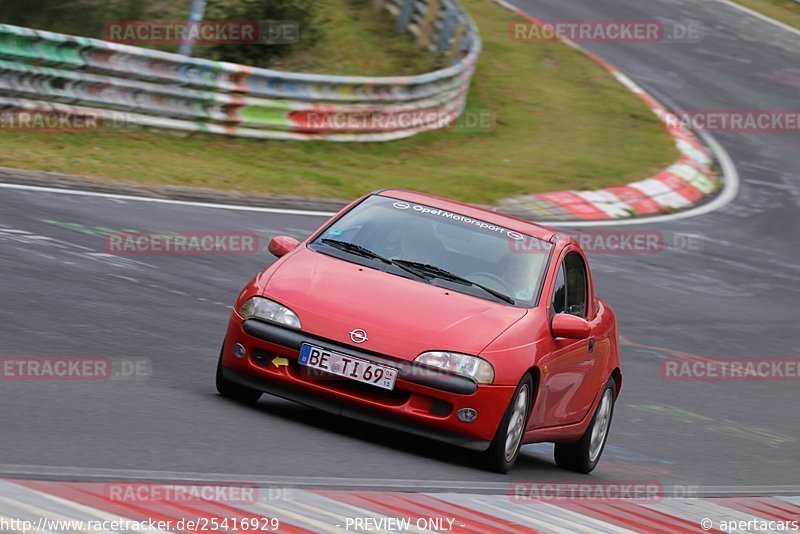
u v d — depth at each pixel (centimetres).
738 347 4916
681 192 7969
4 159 5269
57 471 1706
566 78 10856
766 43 13588
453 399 2275
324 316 2345
